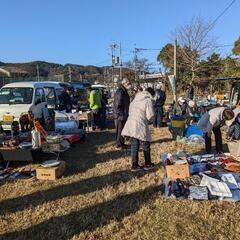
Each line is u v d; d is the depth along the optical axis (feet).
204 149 35.70
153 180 25.85
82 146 39.93
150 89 29.32
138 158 31.17
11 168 30.76
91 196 23.27
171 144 38.96
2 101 45.83
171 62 150.71
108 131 51.16
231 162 27.30
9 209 21.68
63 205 21.93
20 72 253.44
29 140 33.35
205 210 20.36
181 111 50.72
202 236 17.48
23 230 18.83
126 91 36.65
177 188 22.77
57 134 36.22
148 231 18.11
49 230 18.71
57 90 65.77
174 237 17.39
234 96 53.98
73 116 48.75
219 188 22.57
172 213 20.18
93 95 51.72
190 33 123.65
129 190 24.08
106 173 28.43
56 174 27.30
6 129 39.09
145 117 28.14
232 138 35.63
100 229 18.51
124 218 19.72
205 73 131.13
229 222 18.99
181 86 136.05
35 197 23.57
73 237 17.70
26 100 45.65
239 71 114.83
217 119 30.96
